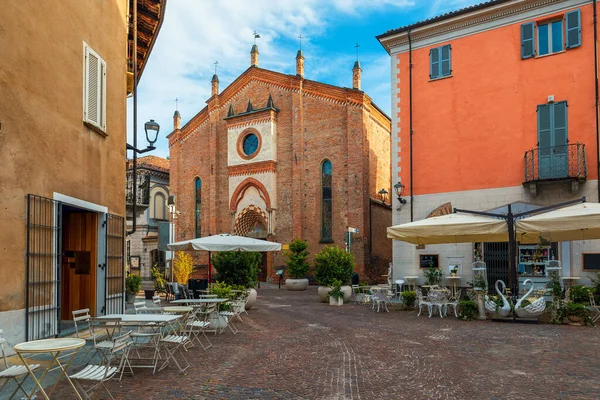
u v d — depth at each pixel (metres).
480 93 17.36
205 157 33.62
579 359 7.86
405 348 9.07
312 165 28.84
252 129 30.94
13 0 7.66
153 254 37.00
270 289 26.47
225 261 16.67
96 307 10.43
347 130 27.72
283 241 29.47
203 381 6.74
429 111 18.33
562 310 11.77
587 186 15.23
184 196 34.34
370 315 14.35
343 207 27.62
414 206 18.28
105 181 10.80
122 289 11.27
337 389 6.33
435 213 17.72
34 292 7.98
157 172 38.25
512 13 16.89
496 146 16.91
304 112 29.47
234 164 31.47
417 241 14.85
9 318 7.40
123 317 7.69
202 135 34.03
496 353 8.45
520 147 16.47
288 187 29.67
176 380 6.79
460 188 17.45
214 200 32.34
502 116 16.88
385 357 8.30
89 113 10.02
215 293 13.39
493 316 12.43
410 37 18.84
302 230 28.80
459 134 17.66
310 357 8.37
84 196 9.79
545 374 6.95
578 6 15.79
